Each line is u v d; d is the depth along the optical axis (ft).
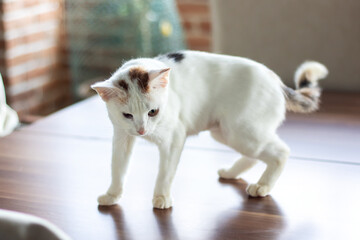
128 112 3.45
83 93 8.01
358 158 4.20
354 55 5.47
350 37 5.44
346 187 3.84
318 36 5.50
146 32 7.41
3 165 4.17
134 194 3.78
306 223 3.47
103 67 7.99
